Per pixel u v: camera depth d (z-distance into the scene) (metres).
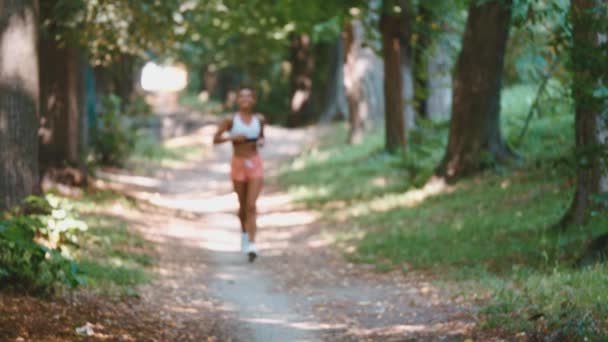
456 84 22.22
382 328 9.69
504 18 21.19
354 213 22.05
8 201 12.79
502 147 22.17
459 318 9.45
